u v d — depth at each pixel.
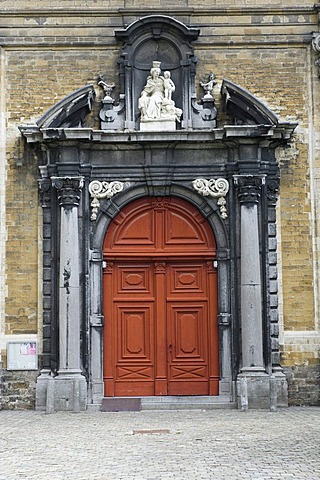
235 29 18.69
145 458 11.41
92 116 18.50
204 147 18.22
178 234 18.41
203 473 10.30
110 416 16.33
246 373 17.42
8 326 18.02
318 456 11.38
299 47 18.61
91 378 17.81
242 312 17.66
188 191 18.31
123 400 17.72
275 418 15.70
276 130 17.84
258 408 17.25
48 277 17.97
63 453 11.93
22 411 17.52
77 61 18.58
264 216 18.02
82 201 18.03
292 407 17.72
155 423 15.08
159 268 18.38
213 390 18.03
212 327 18.19
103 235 18.20
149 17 18.23
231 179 18.17
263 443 12.53
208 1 18.67
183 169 18.22
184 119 18.28
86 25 18.61
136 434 13.66
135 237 18.39
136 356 18.22
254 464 10.84
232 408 17.47
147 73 18.56
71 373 17.36
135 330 18.30
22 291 18.06
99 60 18.58
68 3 18.67
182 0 18.70
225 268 18.12
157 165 18.16
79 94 17.83
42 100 18.50
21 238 18.14
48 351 17.83
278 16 18.72
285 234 18.25
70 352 17.41
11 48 18.55
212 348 18.12
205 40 18.66
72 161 17.94
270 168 18.22
